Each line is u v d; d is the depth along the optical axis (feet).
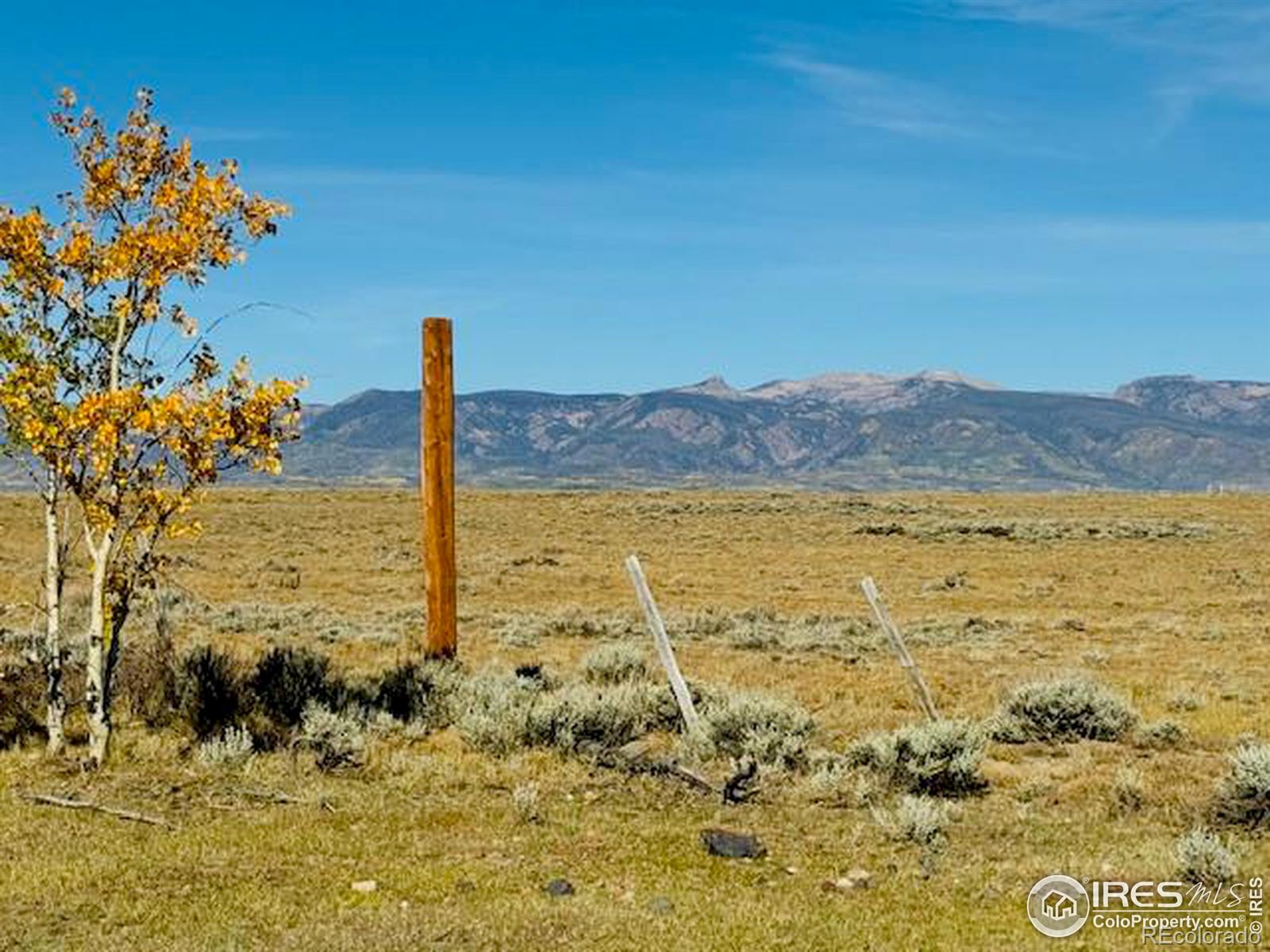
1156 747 50.08
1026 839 34.76
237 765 41.57
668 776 42.06
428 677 53.88
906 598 130.72
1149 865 31.14
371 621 96.78
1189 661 80.07
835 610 119.24
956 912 27.68
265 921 26.50
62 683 46.93
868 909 27.78
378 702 52.39
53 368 39.83
